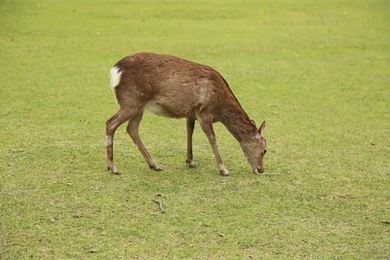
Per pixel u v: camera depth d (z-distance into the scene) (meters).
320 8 39.94
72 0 40.44
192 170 13.75
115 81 12.99
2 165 13.67
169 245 10.16
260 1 41.72
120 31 31.42
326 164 14.41
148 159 13.63
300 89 21.61
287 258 9.85
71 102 19.22
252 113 18.64
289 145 15.77
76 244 10.08
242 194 12.43
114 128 13.13
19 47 27.14
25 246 9.97
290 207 11.88
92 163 13.96
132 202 11.84
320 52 27.81
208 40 29.70
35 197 11.94
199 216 11.30
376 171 14.03
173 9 37.94
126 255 9.77
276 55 26.97
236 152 15.15
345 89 21.72
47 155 14.40
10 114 17.70
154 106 13.12
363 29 33.56
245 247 10.20
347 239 10.60
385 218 11.51
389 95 21.03
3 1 38.75
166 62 13.03
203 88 13.10
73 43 28.34
